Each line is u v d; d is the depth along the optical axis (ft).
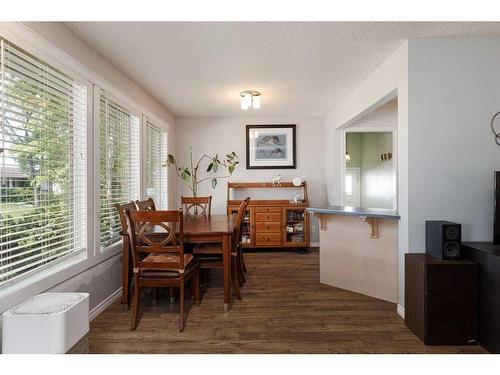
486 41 7.84
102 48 8.34
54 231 6.79
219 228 9.17
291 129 17.11
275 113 16.30
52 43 6.59
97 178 8.54
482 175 7.84
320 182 17.19
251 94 12.42
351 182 23.16
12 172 5.70
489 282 6.41
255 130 17.15
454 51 7.84
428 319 6.68
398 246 8.66
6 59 5.49
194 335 7.18
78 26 7.14
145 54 8.75
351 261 10.16
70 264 7.29
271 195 17.30
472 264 6.72
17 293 5.57
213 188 17.19
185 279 7.76
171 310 8.64
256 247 15.89
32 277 6.18
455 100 7.85
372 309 8.64
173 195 16.84
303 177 17.22
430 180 7.86
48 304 5.53
